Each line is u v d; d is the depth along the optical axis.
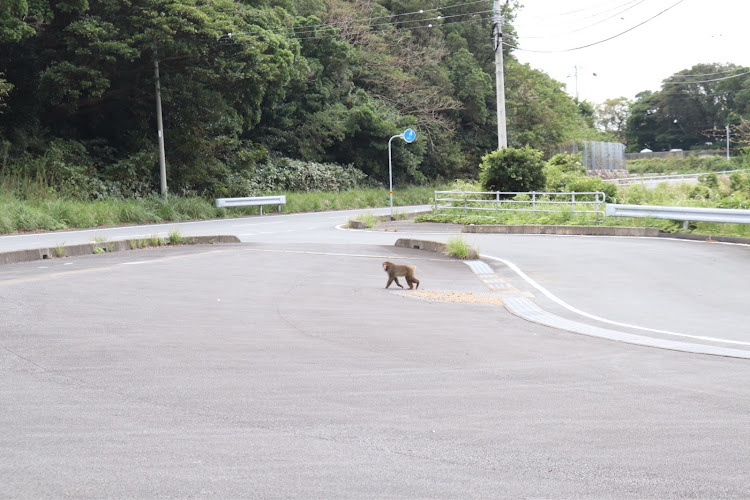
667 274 15.41
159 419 5.07
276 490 3.87
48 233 25.81
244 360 7.04
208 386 6.01
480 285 14.34
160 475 4.05
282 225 31.23
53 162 33.28
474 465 4.30
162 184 35.91
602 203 28.62
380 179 57.16
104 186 34.81
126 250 19.89
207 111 37.50
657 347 8.30
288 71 39.03
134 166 35.91
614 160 78.38
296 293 12.39
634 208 25.72
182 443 4.59
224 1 35.97
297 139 50.34
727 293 12.91
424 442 4.70
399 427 5.01
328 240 24.08
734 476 4.17
